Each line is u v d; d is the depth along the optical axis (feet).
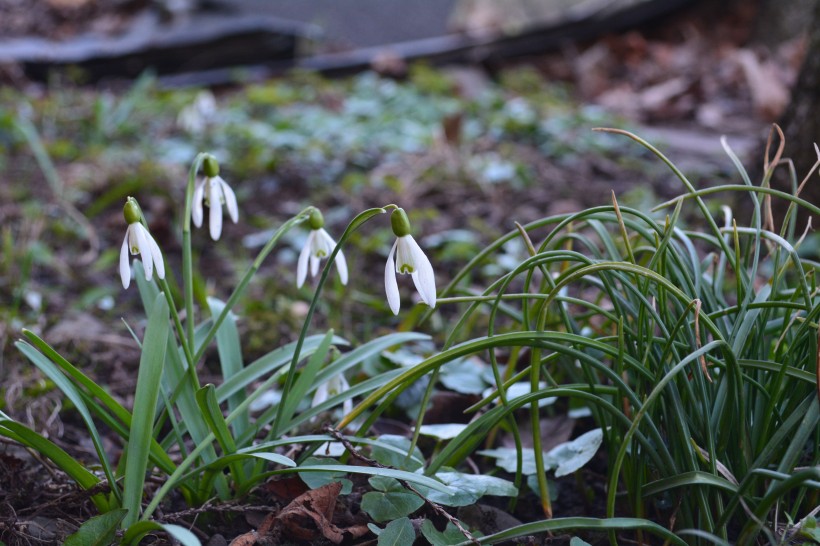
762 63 7.03
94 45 6.97
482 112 5.49
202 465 1.90
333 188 4.06
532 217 3.67
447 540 1.84
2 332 2.49
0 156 4.27
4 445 2.09
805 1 7.16
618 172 4.39
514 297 1.86
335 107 5.70
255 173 4.25
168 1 7.50
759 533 1.85
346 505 1.93
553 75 7.14
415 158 4.39
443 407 2.22
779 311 1.99
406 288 2.98
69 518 1.90
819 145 2.77
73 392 1.82
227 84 6.63
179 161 4.31
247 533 1.87
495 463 2.13
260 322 2.62
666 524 1.92
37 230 3.31
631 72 7.14
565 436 2.14
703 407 1.81
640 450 1.87
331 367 2.02
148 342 1.81
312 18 8.13
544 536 1.93
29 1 7.77
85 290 2.99
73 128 5.15
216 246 3.44
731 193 3.38
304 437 1.86
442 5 8.62
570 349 1.82
